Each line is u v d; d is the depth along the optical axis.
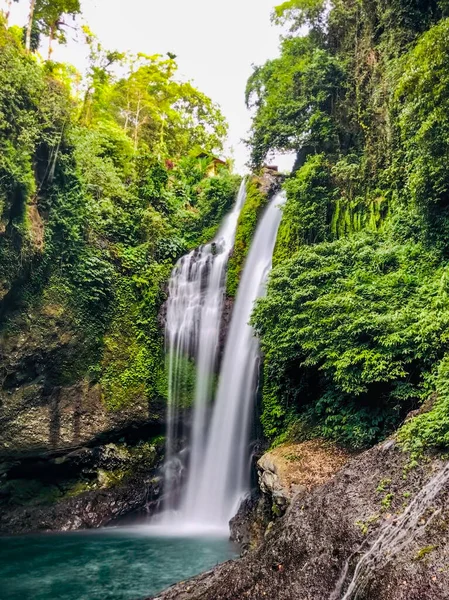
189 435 15.95
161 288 18.16
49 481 14.60
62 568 9.41
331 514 6.46
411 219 11.65
